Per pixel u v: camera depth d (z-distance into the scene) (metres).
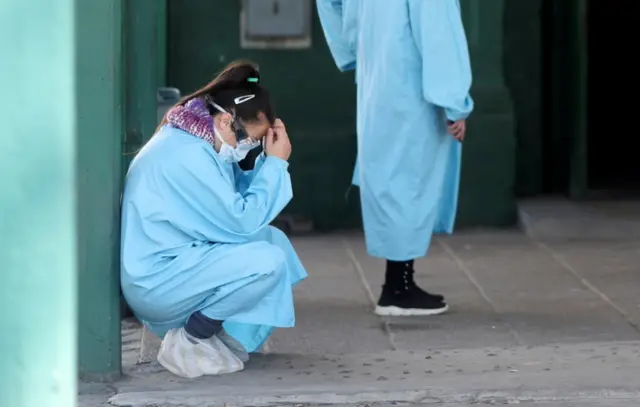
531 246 26.47
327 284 23.14
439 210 20.92
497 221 28.78
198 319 16.20
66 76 9.96
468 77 19.45
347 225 29.17
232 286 15.72
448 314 20.53
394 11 19.59
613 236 27.23
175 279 15.66
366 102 20.06
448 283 23.02
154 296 15.73
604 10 36.69
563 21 30.67
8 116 9.89
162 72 26.42
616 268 23.94
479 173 28.62
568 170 30.83
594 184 32.31
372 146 20.05
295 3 28.83
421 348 18.30
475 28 28.39
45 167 9.89
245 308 15.98
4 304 9.84
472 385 15.67
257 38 28.88
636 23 36.59
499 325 19.66
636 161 35.66
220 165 15.80
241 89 15.94
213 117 15.92
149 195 15.66
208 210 15.78
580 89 30.14
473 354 17.70
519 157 30.84
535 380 15.92
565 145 31.00
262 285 15.77
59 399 9.90
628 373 16.23
